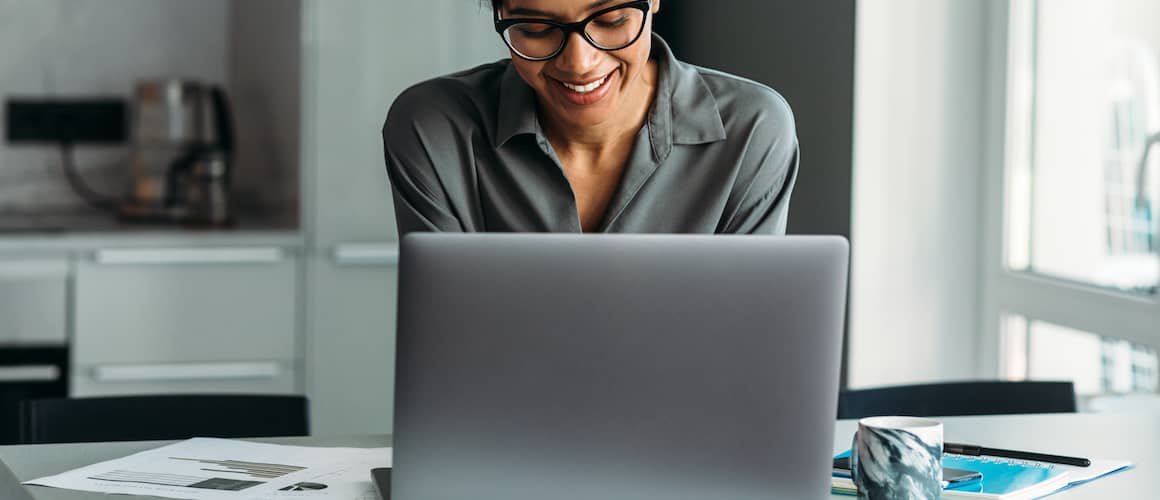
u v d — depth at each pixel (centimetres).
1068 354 276
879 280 291
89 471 143
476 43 351
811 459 124
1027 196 287
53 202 386
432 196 167
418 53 347
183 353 342
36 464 149
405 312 118
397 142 168
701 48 361
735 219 168
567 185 165
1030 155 285
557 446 121
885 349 292
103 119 386
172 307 340
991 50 288
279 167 369
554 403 120
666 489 122
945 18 287
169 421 190
